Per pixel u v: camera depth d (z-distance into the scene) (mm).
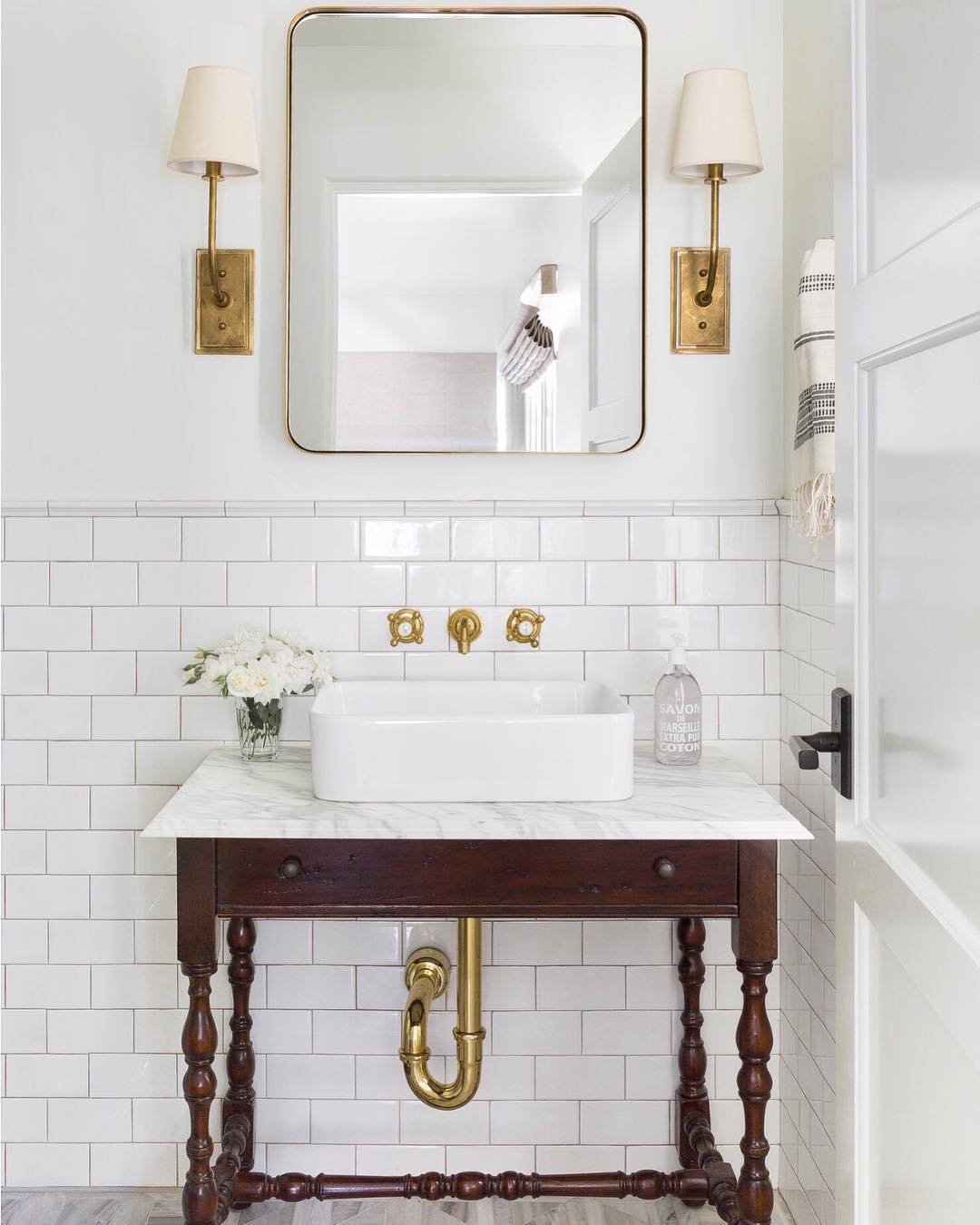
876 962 1290
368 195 2178
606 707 2035
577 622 2238
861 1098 1316
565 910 1736
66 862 2244
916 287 1096
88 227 2180
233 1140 2146
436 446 2199
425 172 2176
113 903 2248
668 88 2189
